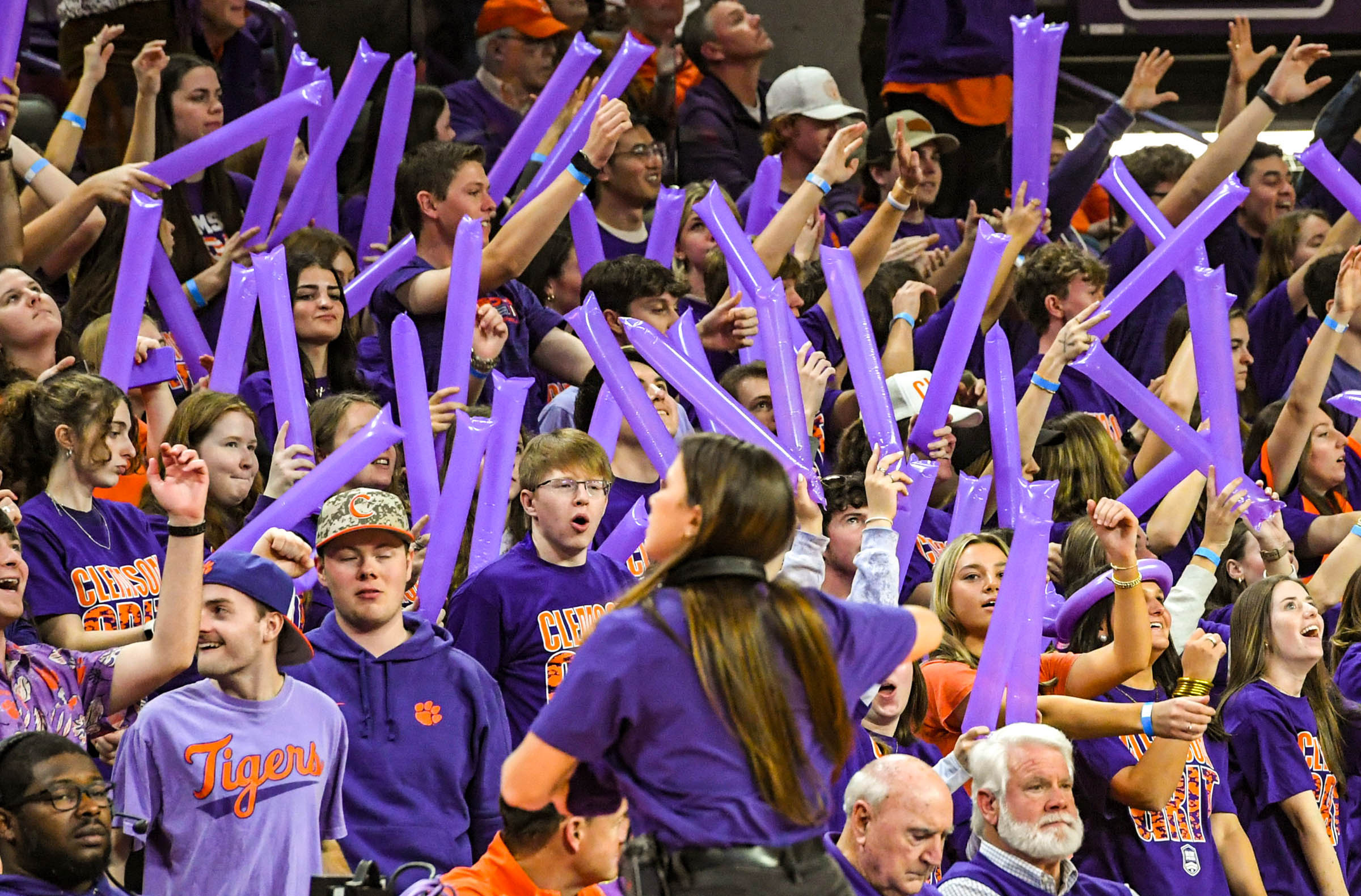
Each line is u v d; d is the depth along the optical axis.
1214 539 18.19
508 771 8.66
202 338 18.97
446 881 11.50
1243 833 17.05
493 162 27.08
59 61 24.73
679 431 18.39
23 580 12.46
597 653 8.59
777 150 27.64
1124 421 23.42
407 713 14.02
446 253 20.02
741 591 8.77
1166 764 15.58
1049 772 13.78
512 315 20.73
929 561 18.52
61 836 11.00
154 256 18.67
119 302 16.55
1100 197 31.70
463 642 15.17
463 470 15.49
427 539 15.52
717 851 8.49
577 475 15.25
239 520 16.33
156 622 12.77
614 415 17.03
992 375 18.34
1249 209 29.67
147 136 21.11
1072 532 17.91
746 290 17.62
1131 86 26.59
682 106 29.19
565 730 8.55
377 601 14.05
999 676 14.59
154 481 12.66
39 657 12.72
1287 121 33.88
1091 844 16.02
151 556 14.96
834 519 16.17
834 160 20.91
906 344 21.70
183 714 12.85
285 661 13.44
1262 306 26.23
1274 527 18.95
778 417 16.50
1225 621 19.75
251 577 13.01
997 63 29.44
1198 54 33.44
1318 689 18.11
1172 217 26.62
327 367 19.25
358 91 21.28
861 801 12.98
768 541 8.88
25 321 16.83
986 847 14.02
